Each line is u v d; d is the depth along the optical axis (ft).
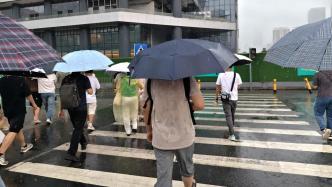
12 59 7.47
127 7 140.26
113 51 143.54
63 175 19.15
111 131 30.58
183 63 11.05
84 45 146.20
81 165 20.86
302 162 20.31
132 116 29.32
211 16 184.44
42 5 156.25
